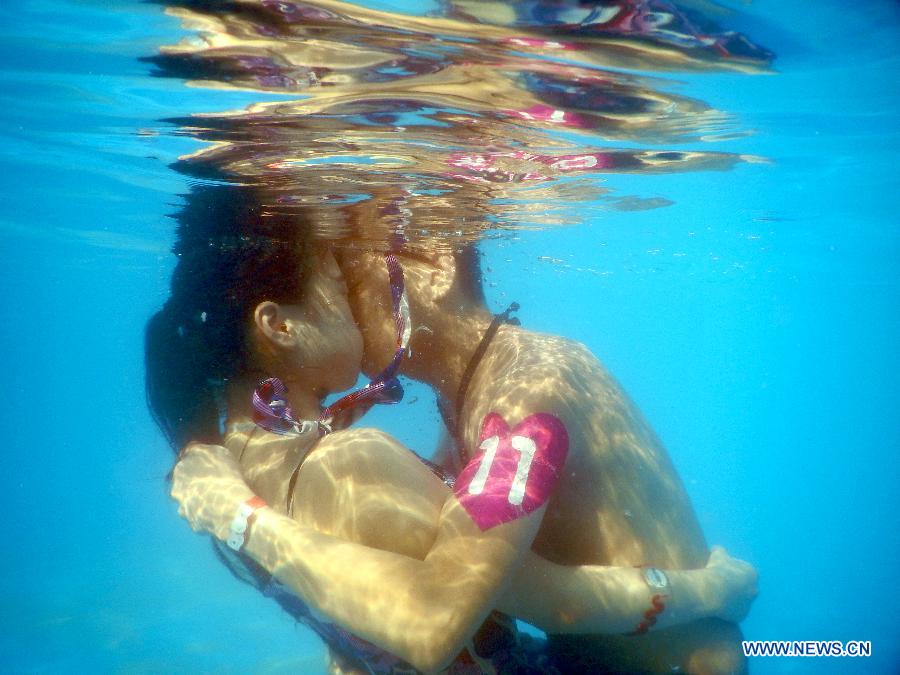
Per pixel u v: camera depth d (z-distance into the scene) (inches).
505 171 84.2
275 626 126.5
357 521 25.8
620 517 29.8
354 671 31.8
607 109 64.0
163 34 48.9
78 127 76.7
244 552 26.6
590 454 29.8
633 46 50.4
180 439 31.3
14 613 140.2
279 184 82.6
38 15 47.3
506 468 26.5
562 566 28.2
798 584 223.1
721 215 136.9
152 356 31.8
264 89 57.2
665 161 88.2
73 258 225.8
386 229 101.3
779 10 45.8
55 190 122.7
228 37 48.7
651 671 30.3
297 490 27.7
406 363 36.4
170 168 83.9
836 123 78.4
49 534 283.6
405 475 26.7
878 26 48.4
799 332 673.6
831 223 162.6
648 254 190.5
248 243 32.0
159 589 157.0
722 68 55.9
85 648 118.2
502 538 24.8
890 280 298.8
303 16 45.1
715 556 32.3
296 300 31.8
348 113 62.1
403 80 55.2
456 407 35.3
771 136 82.0
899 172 111.1
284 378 31.0
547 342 33.5
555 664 33.6
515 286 268.7
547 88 57.7
